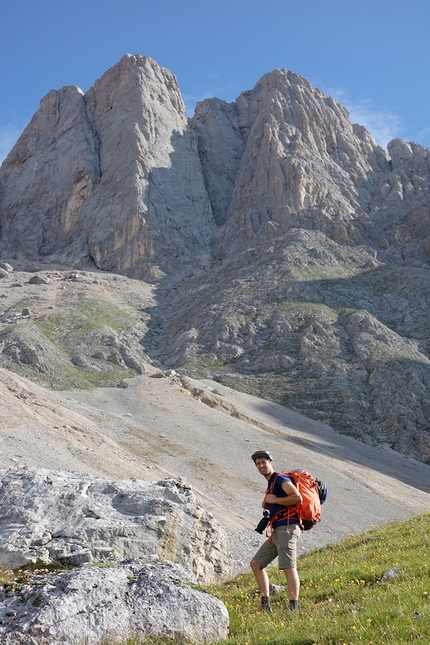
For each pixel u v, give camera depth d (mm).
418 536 22391
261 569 12445
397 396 106688
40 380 102688
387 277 163625
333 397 107438
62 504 24922
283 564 11719
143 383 106438
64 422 66375
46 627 10094
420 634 8578
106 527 23484
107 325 144625
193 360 124750
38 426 61406
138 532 24312
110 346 128875
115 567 12125
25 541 21734
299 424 98062
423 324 138625
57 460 53000
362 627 9281
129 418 82875
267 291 149375
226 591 18672
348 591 13047
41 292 174625
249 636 10125
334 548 28500
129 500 26047
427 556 15602
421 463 91938
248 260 186750
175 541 25609
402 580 13023
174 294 184750
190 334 134750
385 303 150000
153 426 80188
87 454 57062
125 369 120312
